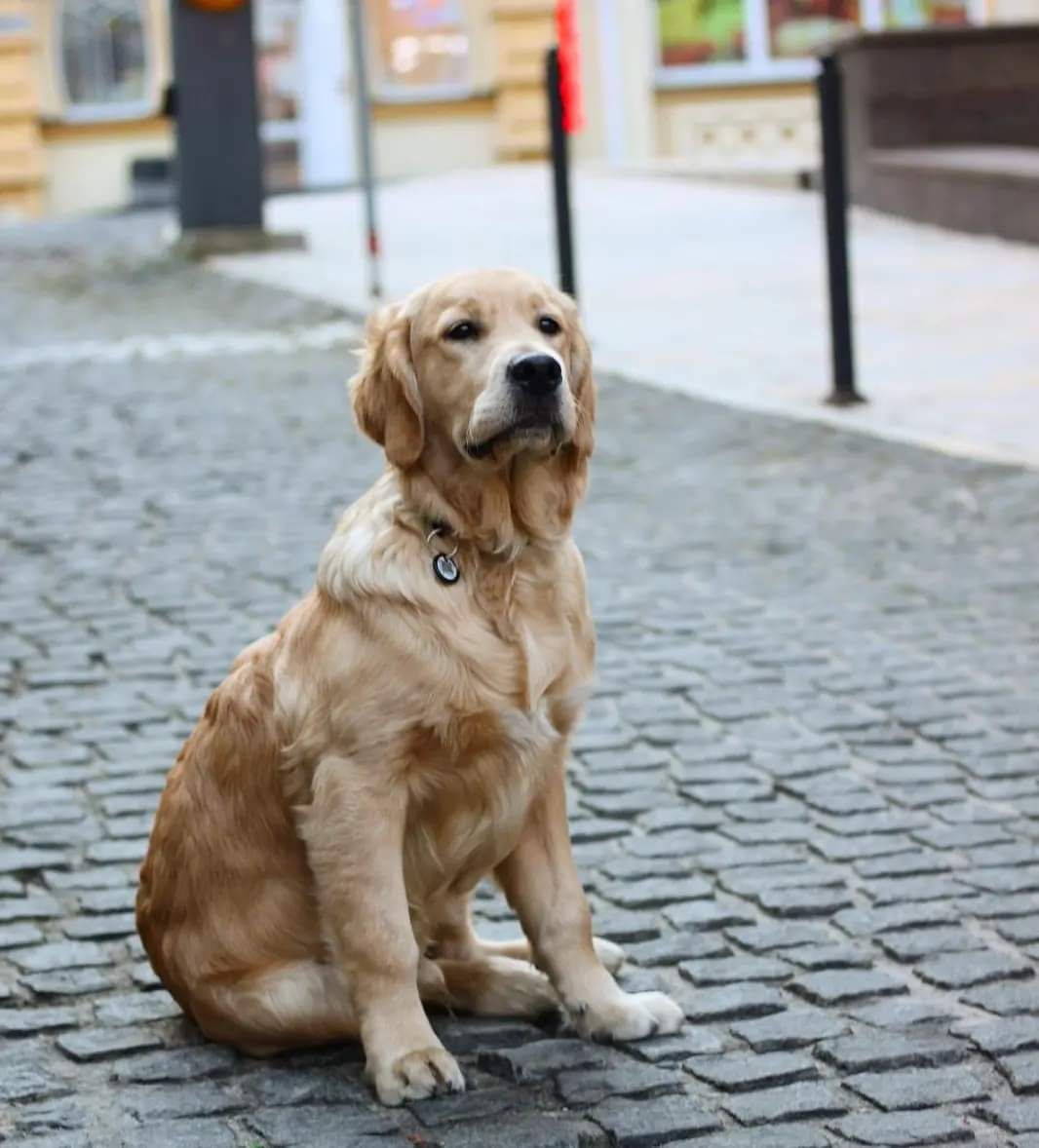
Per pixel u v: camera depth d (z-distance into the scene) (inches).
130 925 206.2
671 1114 157.8
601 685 287.3
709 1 1374.3
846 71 916.6
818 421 464.8
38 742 267.9
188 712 279.1
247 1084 166.9
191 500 404.2
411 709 161.0
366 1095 163.8
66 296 737.6
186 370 552.7
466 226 912.9
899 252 766.5
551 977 175.6
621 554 359.9
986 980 183.3
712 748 258.2
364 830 162.4
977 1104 157.8
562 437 164.2
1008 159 809.5
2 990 188.7
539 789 170.9
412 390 167.8
